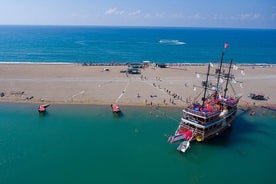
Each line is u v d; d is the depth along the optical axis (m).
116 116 91.56
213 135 77.81
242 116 97.44
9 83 121.50
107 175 60.31
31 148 70.19
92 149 70.62
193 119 75.06
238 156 70.38
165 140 76.19
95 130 81.31
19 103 100.25
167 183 58.84
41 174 59.78
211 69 164.75
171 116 92.88
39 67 156.62
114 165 64.12
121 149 71.06
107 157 67.25
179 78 139.38
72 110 95.56
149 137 77.69
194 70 161.12
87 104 101.06
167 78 138.62
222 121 79.56
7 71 143.62
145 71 152.75
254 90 124.50
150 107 100.25
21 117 89.00
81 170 61.66
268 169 65.19
